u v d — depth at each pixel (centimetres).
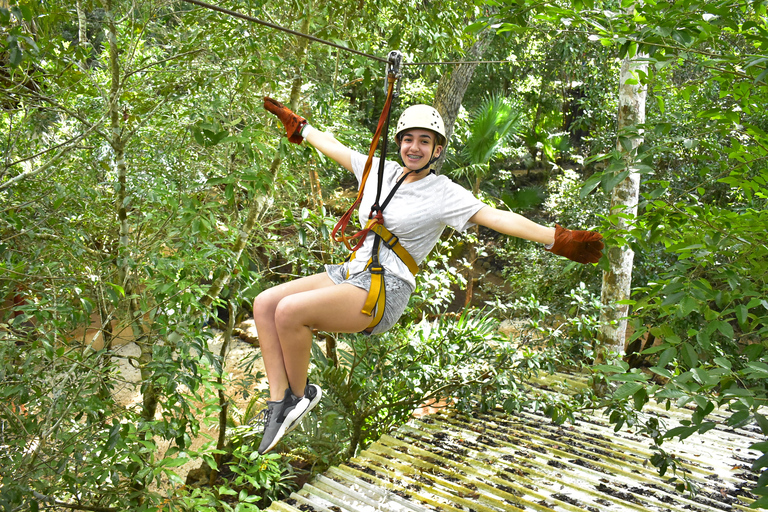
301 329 212
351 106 858
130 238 439
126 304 427
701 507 402
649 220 293
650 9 261
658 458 402
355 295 218
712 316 256
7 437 338
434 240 238
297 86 432
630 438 547
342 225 252
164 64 400
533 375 672
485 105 1194
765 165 332
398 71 236
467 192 229
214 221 334
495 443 529
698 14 246
